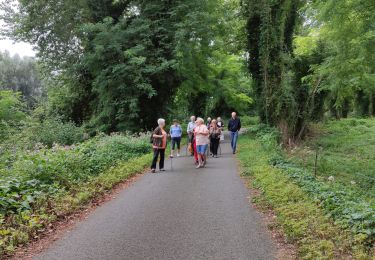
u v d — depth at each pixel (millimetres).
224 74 46219
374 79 20609
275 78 23422
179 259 5926
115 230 7473
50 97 33344
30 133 23922
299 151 20453
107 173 13133
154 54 28906
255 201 9297
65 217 8422
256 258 5852
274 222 7531
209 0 30438
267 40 23344
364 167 17547
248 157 16656
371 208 7152
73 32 29797
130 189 11547
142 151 20219
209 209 8789
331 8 15359
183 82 33000
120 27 28141
